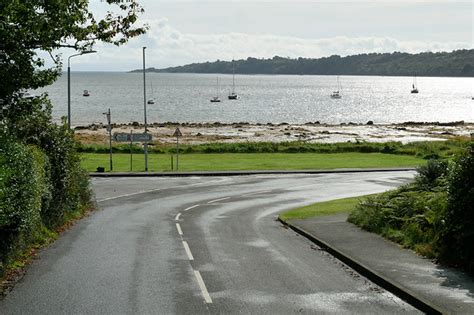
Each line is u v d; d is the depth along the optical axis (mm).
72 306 11602
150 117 145625
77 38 16688
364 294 12516
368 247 17141
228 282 13594
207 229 22328
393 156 61281
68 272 14594
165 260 16203
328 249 17406
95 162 53531
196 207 29656
